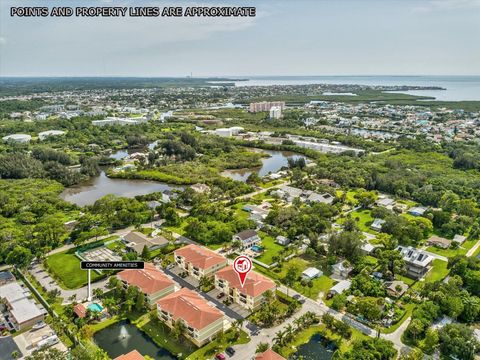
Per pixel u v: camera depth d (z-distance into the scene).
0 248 146.25
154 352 100.19
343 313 116.44
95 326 109.62
